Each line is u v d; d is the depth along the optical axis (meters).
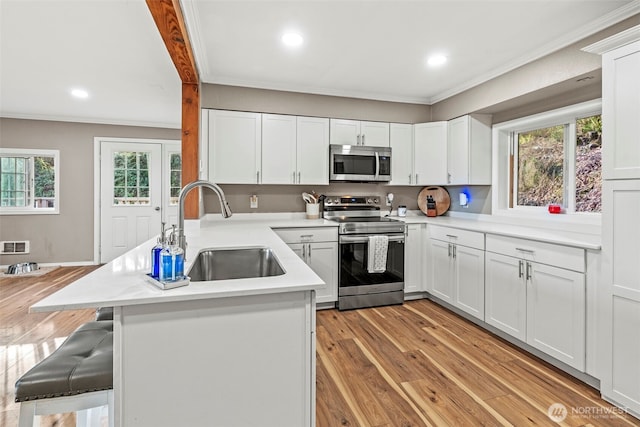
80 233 5.04
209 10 2.08
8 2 1.98
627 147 1.73
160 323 1.08
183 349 1.10
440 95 3.75
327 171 3.60
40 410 1.03
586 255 1.94
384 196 4.11
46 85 3.45
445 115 3.76
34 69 3.02
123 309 1.05
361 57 2.77
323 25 2.27
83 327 1.42
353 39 2.46
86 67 2.97
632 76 1.71
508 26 2.26
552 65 2.53
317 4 2.02
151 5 1.69
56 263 4.96
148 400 1.08
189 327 1.11
